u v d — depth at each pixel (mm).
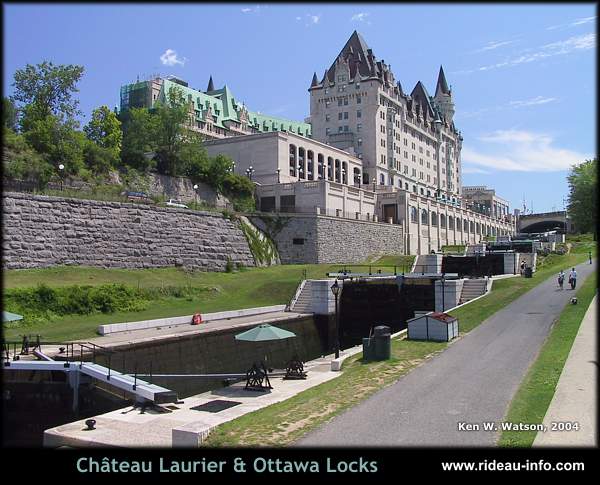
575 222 80375
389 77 121500
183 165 65812
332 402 14562
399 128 122500
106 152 55656
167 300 39156
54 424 20422
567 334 22141
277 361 35094
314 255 64062
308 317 39594
